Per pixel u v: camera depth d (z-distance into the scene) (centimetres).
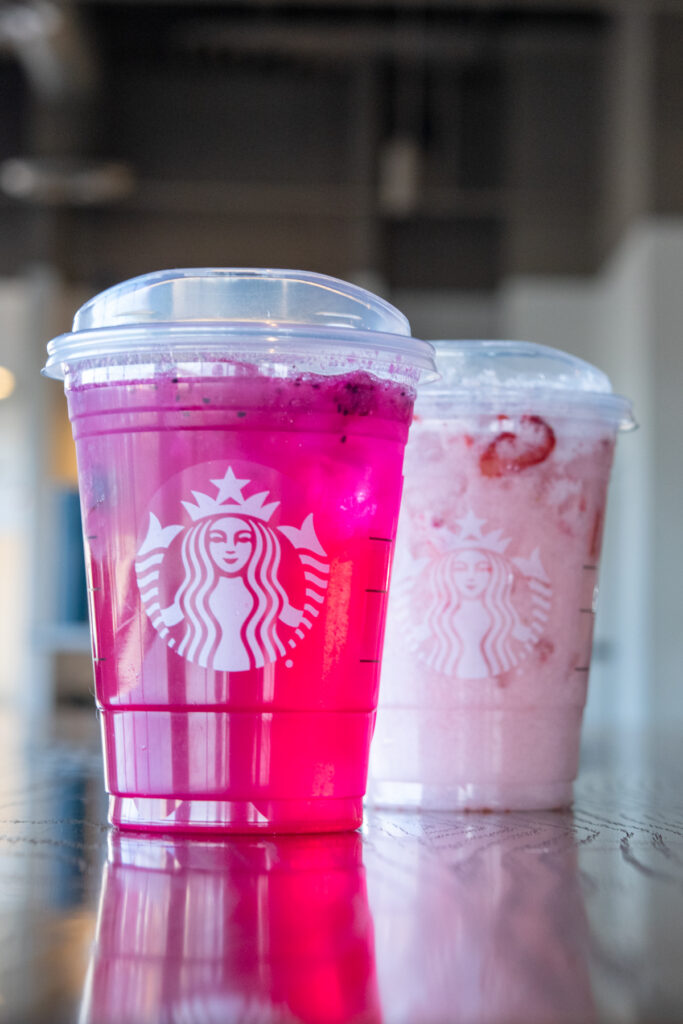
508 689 49
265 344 42
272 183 307
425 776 49
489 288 315
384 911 31
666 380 269
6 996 24
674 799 52
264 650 42
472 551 49
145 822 42
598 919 30
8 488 296
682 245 268
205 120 308
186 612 42
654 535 272
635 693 283
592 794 54
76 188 291
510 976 26
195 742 42
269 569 42
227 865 36
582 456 51
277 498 42
